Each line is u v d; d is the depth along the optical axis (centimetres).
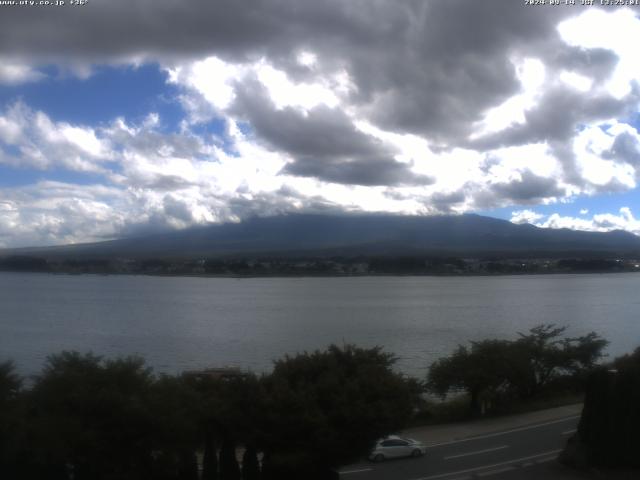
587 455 2744
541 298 18462
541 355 4469
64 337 9656
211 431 2273
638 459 2734
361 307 15388
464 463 2877
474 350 4222
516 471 2748
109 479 1995
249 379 2417
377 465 2855
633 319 12394
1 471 1917
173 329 10794
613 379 2744
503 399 4219
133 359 2547
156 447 2056
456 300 17738
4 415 1884
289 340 9150
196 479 2219
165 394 2133
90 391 2036
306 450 2283
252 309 14850
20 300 17525
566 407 4056
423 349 7919
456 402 4222
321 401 2370
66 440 1922
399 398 2472
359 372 2531
